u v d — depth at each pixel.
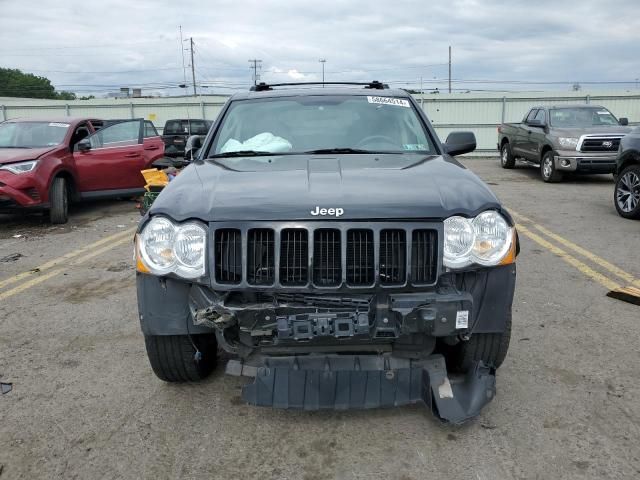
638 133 8.53
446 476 2.57
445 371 2.90
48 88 84.12
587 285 5.36
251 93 4.57
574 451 2.73
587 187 12.61
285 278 2.62
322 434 2.92
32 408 3.23
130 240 7.74
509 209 9.72
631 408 3.11
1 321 4.66
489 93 24.84
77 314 4.80
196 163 3.67
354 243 2.62
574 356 3.79
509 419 3.02
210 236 2.62
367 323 2.56
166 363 3.17
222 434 2.94
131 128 10.36
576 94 24.45
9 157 8.34
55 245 7.51
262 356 2.89
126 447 2.84
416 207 2.66
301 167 3.30
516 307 4.77
